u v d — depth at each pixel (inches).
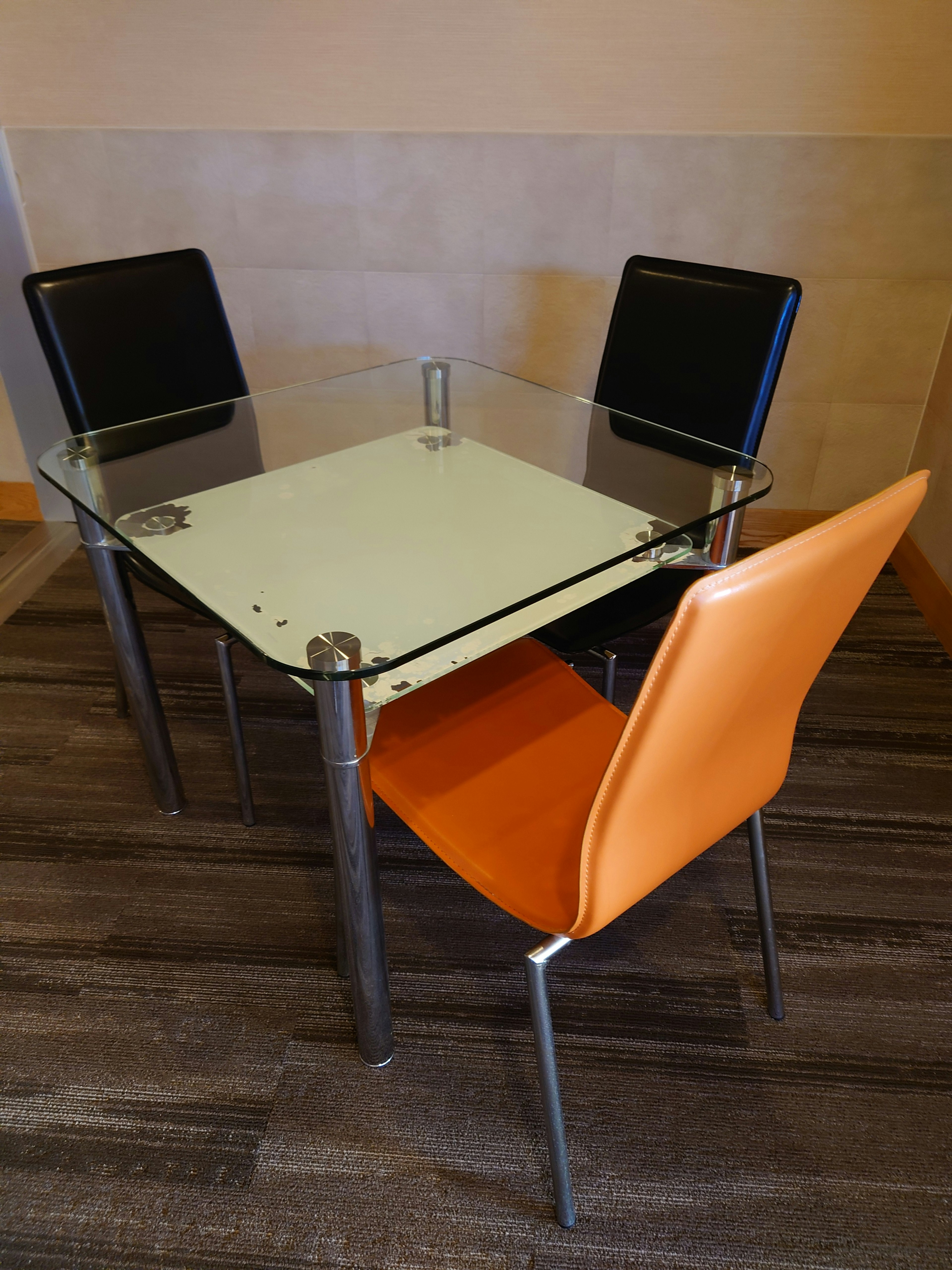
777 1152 49.1
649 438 62.7
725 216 89.4
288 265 96.4
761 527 107.4
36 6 84.2
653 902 63.7
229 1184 47.7
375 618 43.1
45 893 64.2
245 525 52.4
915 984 58.1
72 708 82.0
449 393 71.4
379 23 82.7
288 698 83.6
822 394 98.0
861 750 77.1
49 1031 55.3
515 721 52.8
